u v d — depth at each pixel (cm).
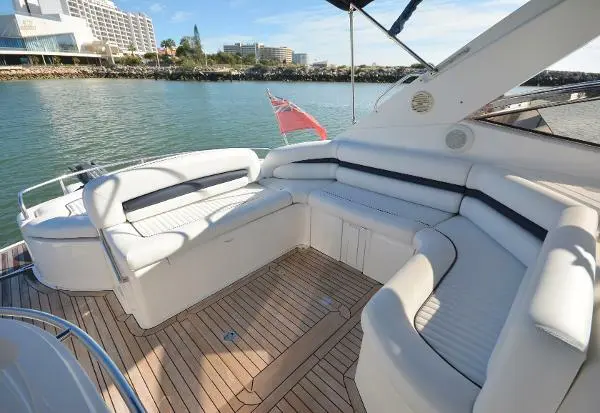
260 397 155
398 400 116
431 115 235
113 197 201
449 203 223
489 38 200
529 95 198
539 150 204
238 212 224
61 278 230
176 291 202
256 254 244
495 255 174
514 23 191
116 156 1008
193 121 1515
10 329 105
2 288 237
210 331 194
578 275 87
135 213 214
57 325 105
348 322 199
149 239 189
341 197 251
